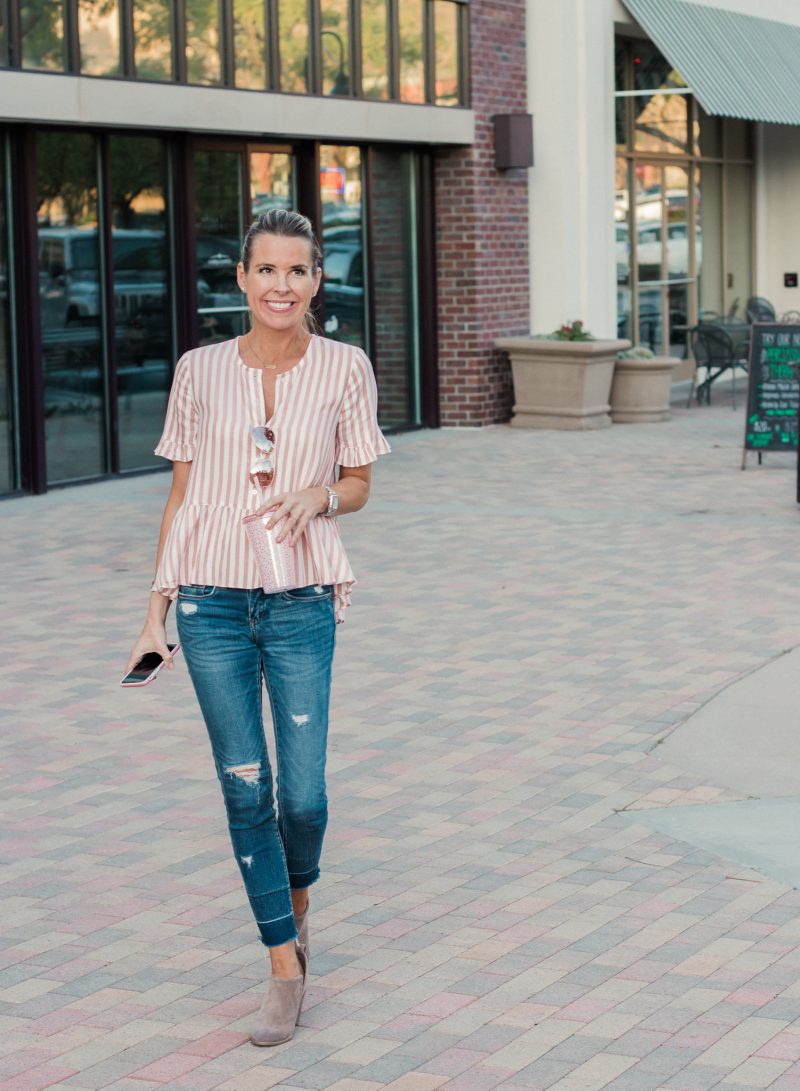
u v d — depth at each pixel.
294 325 5.22
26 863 6.86
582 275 23.64
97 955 5.94
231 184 19.28
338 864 6.81
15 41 15.66
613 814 7.40
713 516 15.23
